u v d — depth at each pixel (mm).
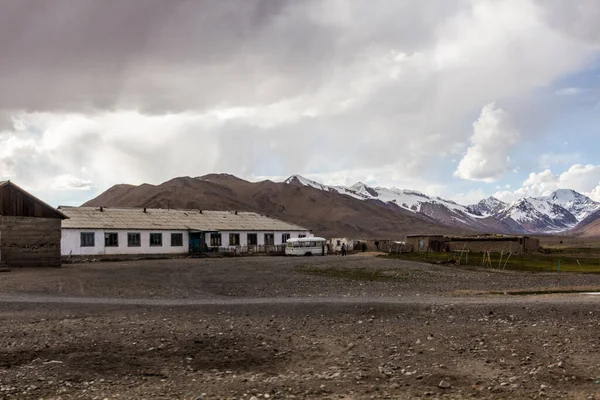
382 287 34969
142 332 19531
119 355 16422
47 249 50281
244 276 41438
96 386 13539
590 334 19188
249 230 83312
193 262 58875
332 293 31516
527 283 38406
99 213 75125
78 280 37156
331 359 16219
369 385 13500
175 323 21484
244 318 22781
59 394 12859
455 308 24344
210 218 84875
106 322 21578
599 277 43469
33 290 31812
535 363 15578
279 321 22125
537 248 98438
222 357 16391
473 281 39688
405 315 23109
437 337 19016
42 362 15609
